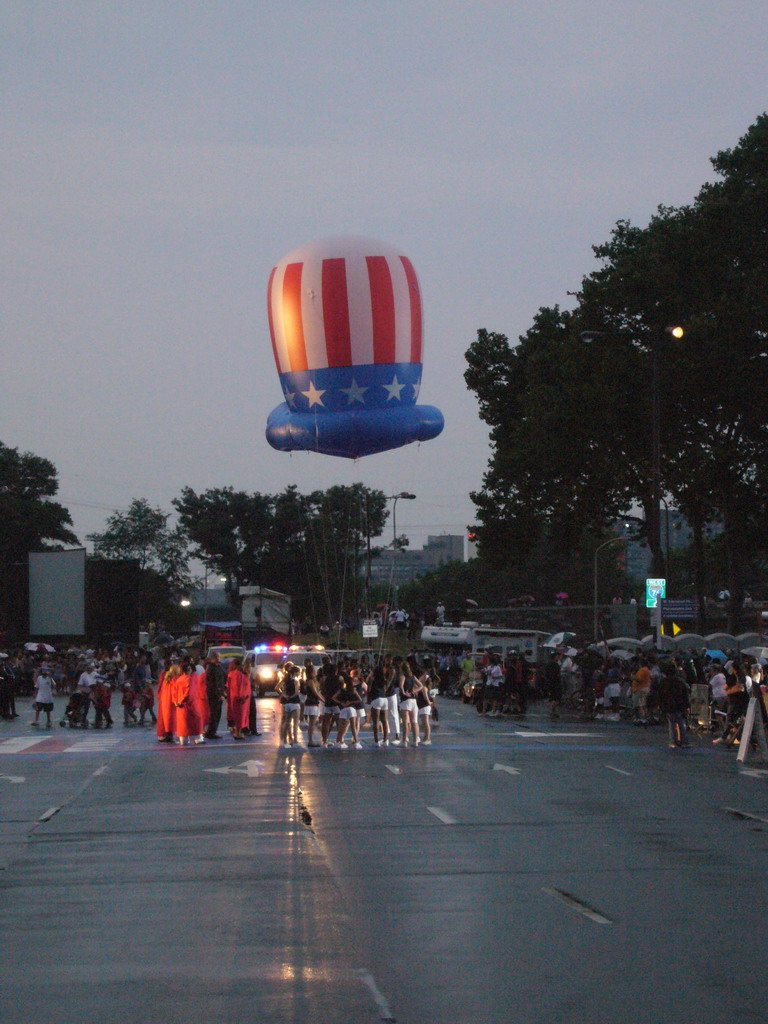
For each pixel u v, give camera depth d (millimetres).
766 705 35219
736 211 69625
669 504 77062
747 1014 10367
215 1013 10453
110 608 100375
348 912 14688
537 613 90438
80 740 43688
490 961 12250
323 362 49344
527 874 17234
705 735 44344
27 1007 10703
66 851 19703
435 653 91188
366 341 49125
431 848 19578
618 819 22859
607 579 185375
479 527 82438
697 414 70062
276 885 16500
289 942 13133
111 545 175875
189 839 20750
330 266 49312
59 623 96250
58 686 77688
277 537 168250
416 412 49969
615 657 56469
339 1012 10461
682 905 15055
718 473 70062
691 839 20469
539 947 12859
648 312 70438
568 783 29000
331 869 17703
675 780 29656
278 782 29484
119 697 73688
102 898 15758
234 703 43406
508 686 57875
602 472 73125
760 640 75188
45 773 32219
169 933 13648
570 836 20797
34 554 96688
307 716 40000
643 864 18031
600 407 69750
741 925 13922
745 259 71312
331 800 25875
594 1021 10180
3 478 141625
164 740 42594
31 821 23328
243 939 13312
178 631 176250
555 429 73312
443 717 56906
